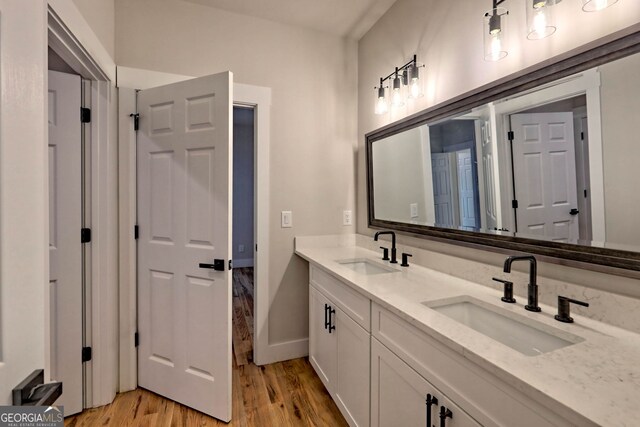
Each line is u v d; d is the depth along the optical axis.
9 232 0.57
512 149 1.29
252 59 2.24
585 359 0.78
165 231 1.85
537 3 1.09
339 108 2.53
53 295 1.67
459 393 0.88
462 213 1.57
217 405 1.71
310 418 1.72
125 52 1.92
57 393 0.61
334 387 1.78
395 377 1.20
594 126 1.01
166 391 1.87
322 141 2.47
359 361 1.48
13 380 0.57
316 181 2.46
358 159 2.59
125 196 1.89
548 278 1.17
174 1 2.04
